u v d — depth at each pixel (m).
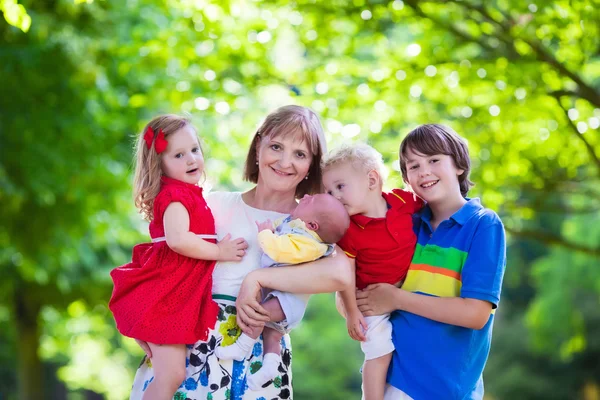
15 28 9.42
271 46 7.96
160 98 8.23
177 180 4.07
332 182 3.96
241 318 3.88
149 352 3.99
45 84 9.91
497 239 3.82
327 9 7.46
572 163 8.59
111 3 9.92
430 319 3.85
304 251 3.85
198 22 7.54
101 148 10.25
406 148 3.95
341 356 22.44
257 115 8.41
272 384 4.00
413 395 3.81
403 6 7.42
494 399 21.36
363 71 8.01
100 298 12.88
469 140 8.10
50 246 10.70
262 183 4.17
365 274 3.98
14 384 18.64
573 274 13.80
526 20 6.93
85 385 20.48
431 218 4.04
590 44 7.02
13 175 10.04
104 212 10.84
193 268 3.97
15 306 13.14
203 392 3.91
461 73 7.48
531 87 7.27
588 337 20.06
